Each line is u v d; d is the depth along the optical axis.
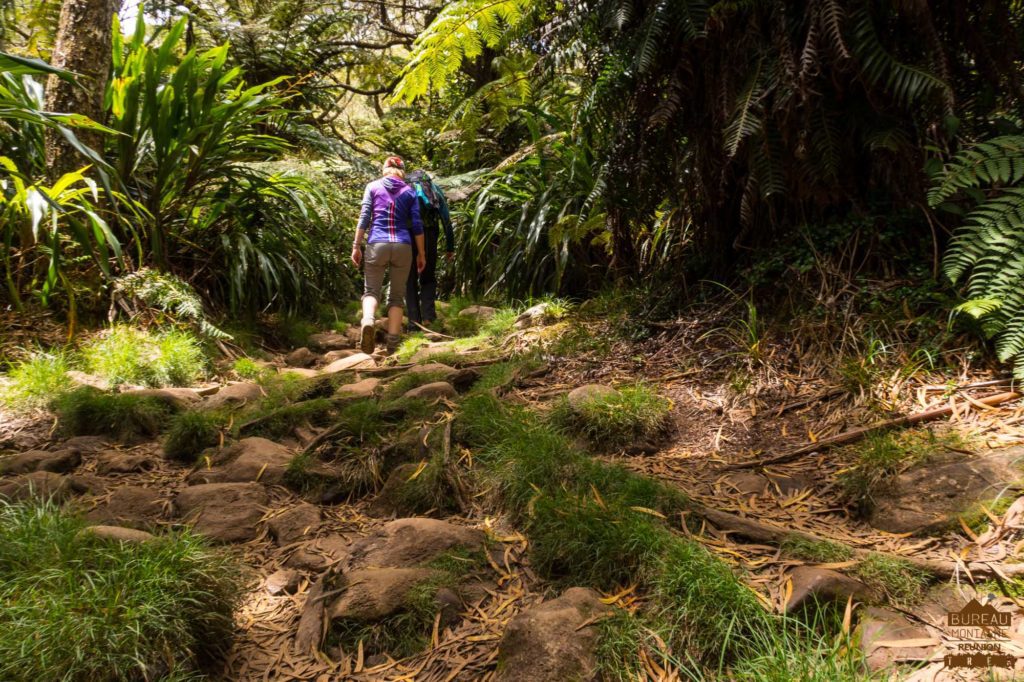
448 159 9.80
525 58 4.30
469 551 2.19
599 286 5.78
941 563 1.82
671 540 1.98
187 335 4.56
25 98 4.55
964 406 2.50
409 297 5.99
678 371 3.37
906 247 3.17
